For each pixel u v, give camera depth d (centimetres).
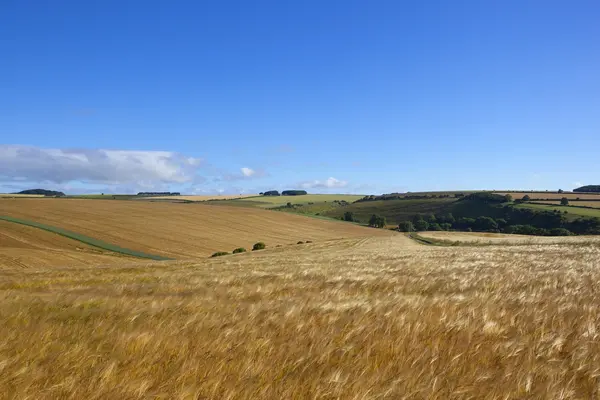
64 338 704
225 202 19288
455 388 461
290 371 514
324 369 522
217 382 475
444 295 1052
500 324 712
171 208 10862
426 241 8238
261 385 480
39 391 468
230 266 2858
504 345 593
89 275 2503
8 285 1877
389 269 1942
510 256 2802
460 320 721
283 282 1586
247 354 581
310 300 1002
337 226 12325
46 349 629
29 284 1898
